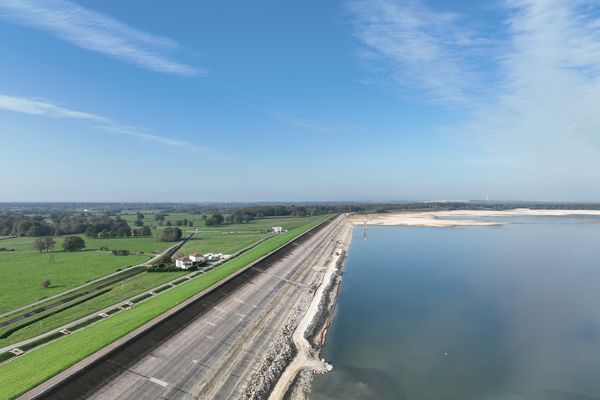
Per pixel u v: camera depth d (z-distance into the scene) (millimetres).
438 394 32375
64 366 28422
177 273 77938
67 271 81375
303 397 31688
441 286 68750
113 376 28812
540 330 47094
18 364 32875
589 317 51750
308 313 50594
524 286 68625
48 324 47594
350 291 65438
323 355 39844
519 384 34281
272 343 40594
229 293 51219
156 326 36875
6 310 54125
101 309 53688
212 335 39219
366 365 37594
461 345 42531
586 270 82812
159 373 30844
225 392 30734
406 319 51000
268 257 75438
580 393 32906
